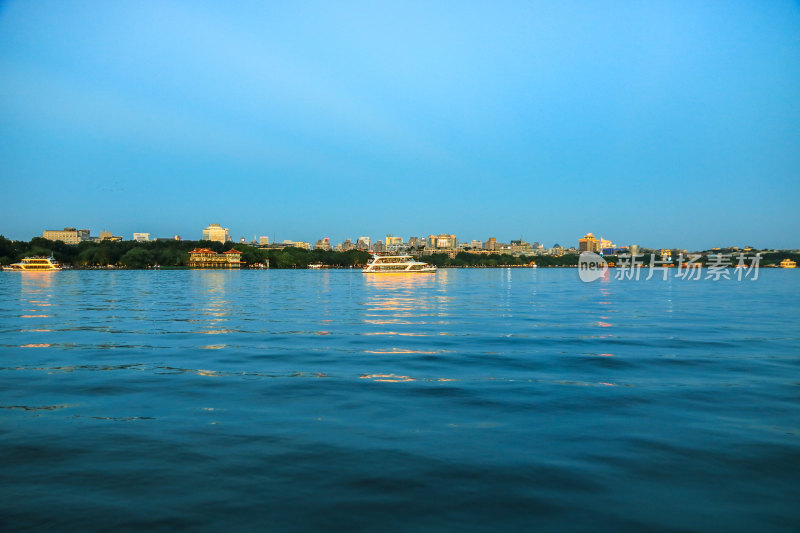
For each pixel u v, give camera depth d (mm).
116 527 7543
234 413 13133
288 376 17594
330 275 199125
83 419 12586
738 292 75625
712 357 21281
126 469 9523
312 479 9117
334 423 12281
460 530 7473
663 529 7504
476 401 14281
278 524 7629
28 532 7379
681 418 12648
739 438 11172
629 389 15664
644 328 31453
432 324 34000
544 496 8492
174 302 55812
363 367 19234
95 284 109938
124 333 29406
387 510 8039
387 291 81812
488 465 9711
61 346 24453
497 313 42031
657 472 9398
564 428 11891
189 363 20047
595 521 7719
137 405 13891
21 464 9758
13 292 76312
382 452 10367
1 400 14414
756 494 8562
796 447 10609
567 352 22578
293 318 38156
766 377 17406
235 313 42312
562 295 69312
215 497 8453
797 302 54438
